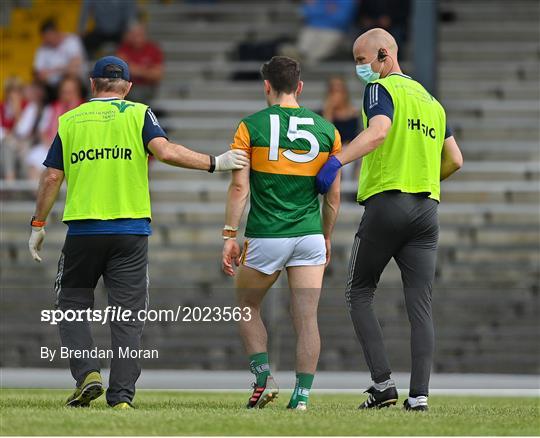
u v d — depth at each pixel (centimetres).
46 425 2078
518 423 2236
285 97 2556
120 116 2541
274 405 2705
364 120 2573
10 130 5788
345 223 5131
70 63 6100
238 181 2517
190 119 6194
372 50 2600
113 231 2519
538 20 6838
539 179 5722
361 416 2292
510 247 5138
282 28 6881
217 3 7125
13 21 6775
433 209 2569
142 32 6234
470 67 6525
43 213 2591
